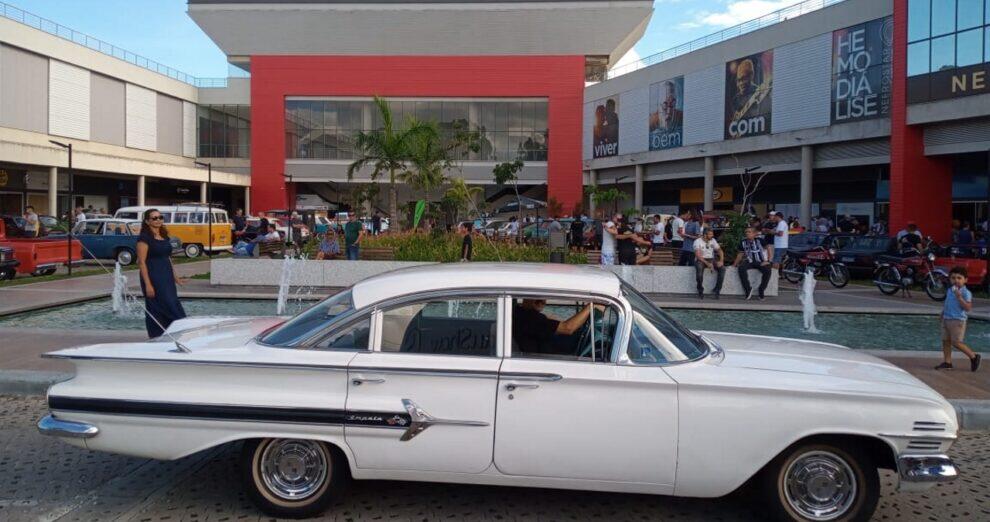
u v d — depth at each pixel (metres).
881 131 33.72
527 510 4.85
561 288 4.57
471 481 4.39
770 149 40.94
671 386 4.24
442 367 4.32
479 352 4.45
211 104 55.12
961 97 27.97
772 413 4.22
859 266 22.58
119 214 30.94
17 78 38.25
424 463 4.34
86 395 4.43
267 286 17.58
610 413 4.25
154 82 50.06
